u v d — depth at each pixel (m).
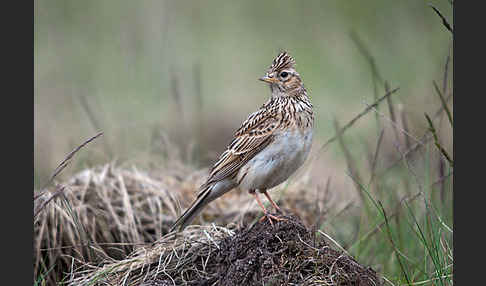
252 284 8.59
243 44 24.17
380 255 11.24
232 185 10.72
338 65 21.81
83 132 17.81
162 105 19.47
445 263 9.59
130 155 14.31
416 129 14.46
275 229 9.09
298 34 24.44
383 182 12.30
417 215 11.50
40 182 13.92
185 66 21.92
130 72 20.77
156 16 23.33
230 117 19.48
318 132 17.81
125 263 9.80
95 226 11.44
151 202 12.18
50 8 25.30
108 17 25.20
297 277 8.60
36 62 22.77
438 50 20.48
